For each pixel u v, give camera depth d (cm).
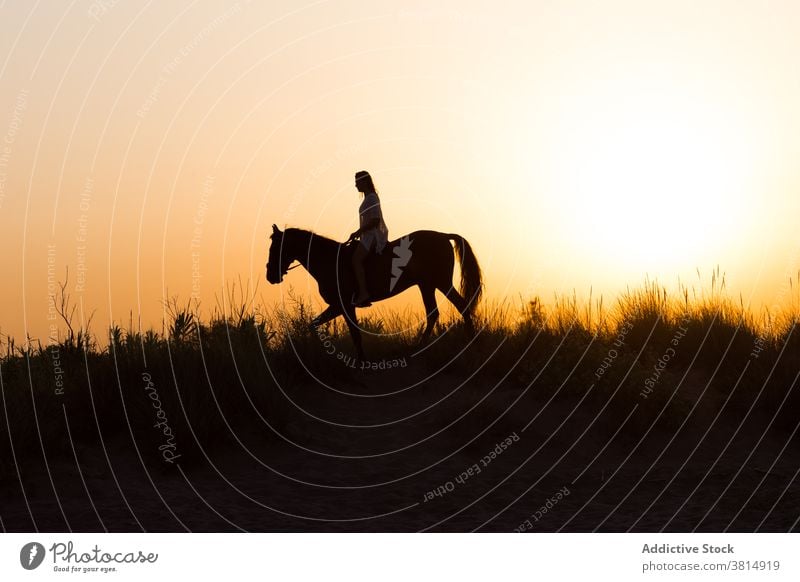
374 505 849
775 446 1059
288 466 937
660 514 832
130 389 977
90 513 767
